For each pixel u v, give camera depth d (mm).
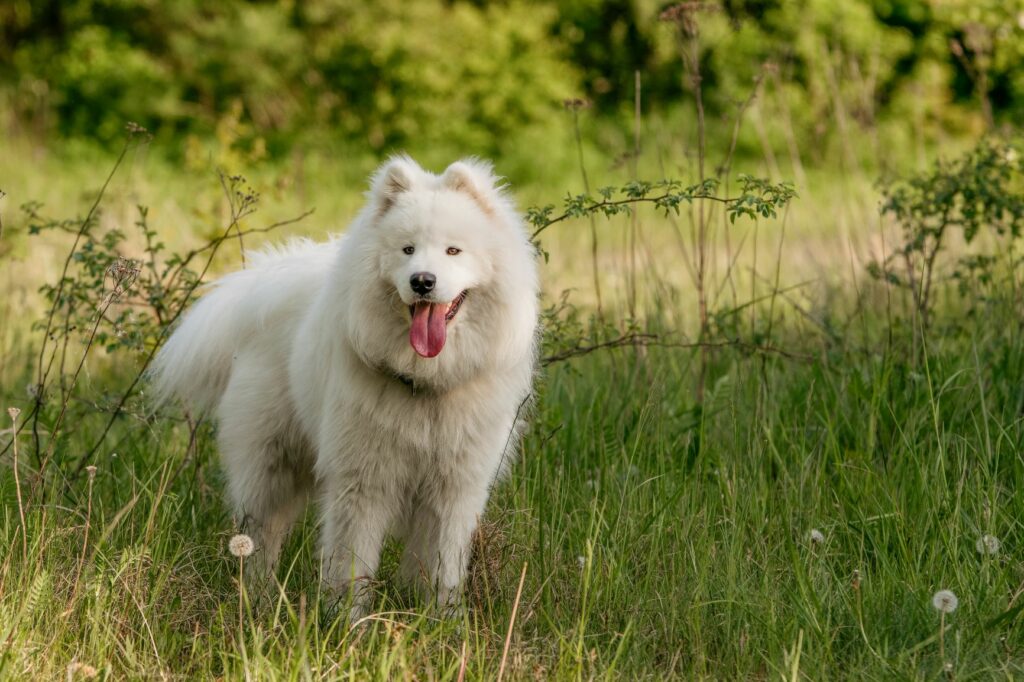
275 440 6805
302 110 26750
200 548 6504
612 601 5961
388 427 6051
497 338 6066
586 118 26156
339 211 19328
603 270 14711
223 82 26844
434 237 5844
